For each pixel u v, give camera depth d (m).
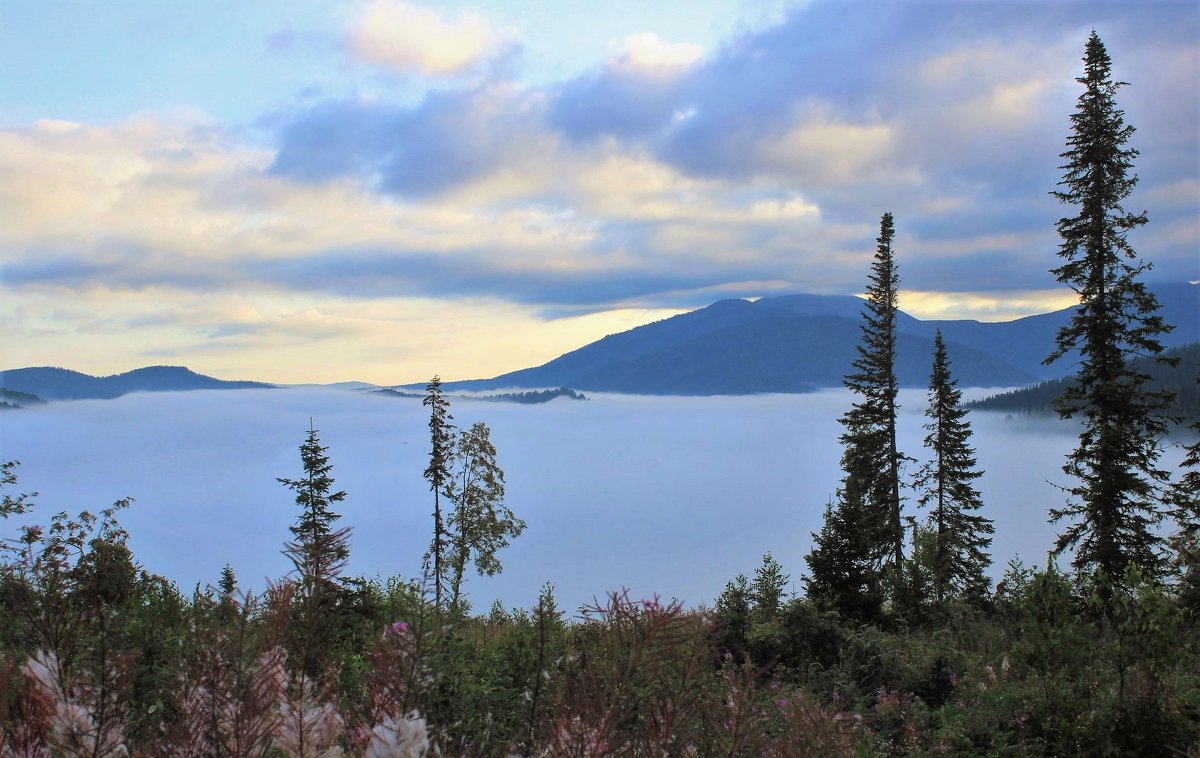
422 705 2.05
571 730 2.09
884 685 11.27
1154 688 8.55
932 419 39.50
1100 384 25.91
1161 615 8.78
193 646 1.96
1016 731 8.85
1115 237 25.98
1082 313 26.52
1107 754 7.96
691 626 2.29
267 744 1.88
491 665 5.64
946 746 8.59
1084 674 9.32
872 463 38.47
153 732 1.97
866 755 7.06
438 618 2.09
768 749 2.46
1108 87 26.53
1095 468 25.50
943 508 38.59
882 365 39.34
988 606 25.73
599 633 2.35
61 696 1.88
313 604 2.06
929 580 29.31
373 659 2.06
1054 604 9.96
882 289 39.62
